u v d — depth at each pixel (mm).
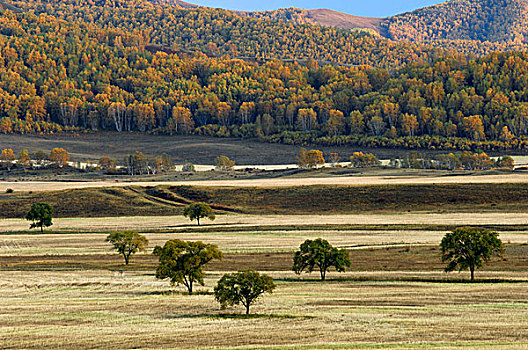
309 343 90188
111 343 94000
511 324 97875
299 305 119375
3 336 99312
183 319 110438
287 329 99625
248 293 114375
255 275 116125
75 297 134875
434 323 99938
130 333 100000
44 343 94875
